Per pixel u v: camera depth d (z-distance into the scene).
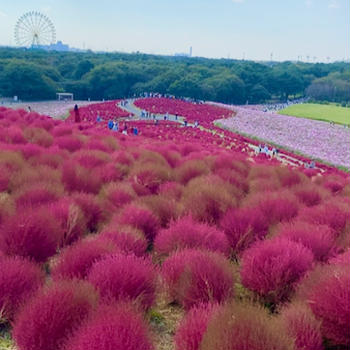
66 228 3.86
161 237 3.65
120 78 106.69
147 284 2.70
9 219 3.54
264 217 4.26
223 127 45.50
